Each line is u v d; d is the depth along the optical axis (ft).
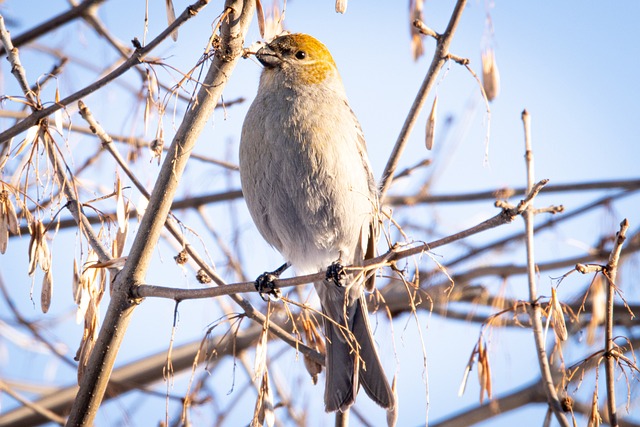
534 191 20.58
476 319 39.09
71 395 36.17
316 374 27.48
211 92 23.34
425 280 38.06
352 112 31.91
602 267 23.16
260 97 31.22
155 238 23.89
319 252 31.48
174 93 23.21
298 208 30.19
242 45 23.44
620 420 33.04
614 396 23.70
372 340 28.86
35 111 23.89
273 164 29.84
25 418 35.27
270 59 31.73
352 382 27.78
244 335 34.27
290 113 30.22
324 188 29.66
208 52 22.70
